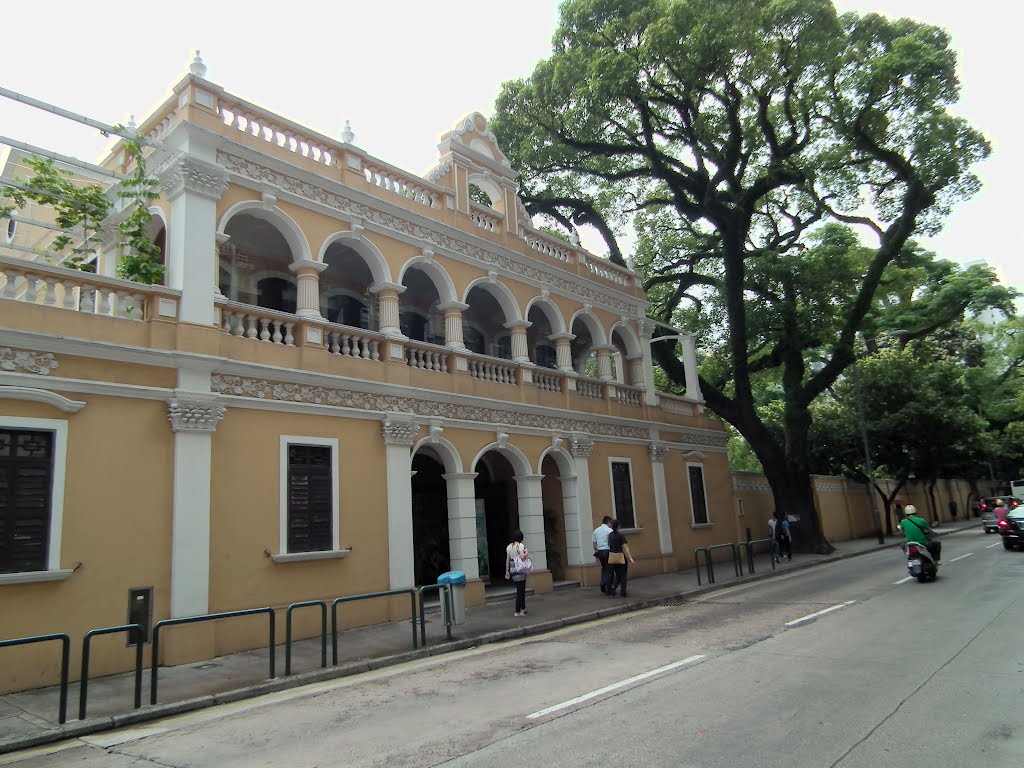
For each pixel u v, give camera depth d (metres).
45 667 8.96
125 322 10.53
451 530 15.38
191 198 11.63
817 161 25.86
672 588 17.30
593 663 9.02
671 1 21.06
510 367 17.64
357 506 13.12
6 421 9.17
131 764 5.92
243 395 11.73
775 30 21.22
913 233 26.83
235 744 6.33
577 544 18.48
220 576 10.87
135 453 10.31
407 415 14.34
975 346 45.22
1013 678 7.06
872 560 22.38
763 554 26.33
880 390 32.31
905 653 8.44
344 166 14.47
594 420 19.92
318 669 9.33
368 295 17.38
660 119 24.95
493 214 18.05
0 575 8.73
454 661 9.99
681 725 5.99
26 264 9.76
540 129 25.55
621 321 22.38
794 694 6.83
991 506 38.25
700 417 25.44
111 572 9.76
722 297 26.94
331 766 5.49
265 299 15.23
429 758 5.51
